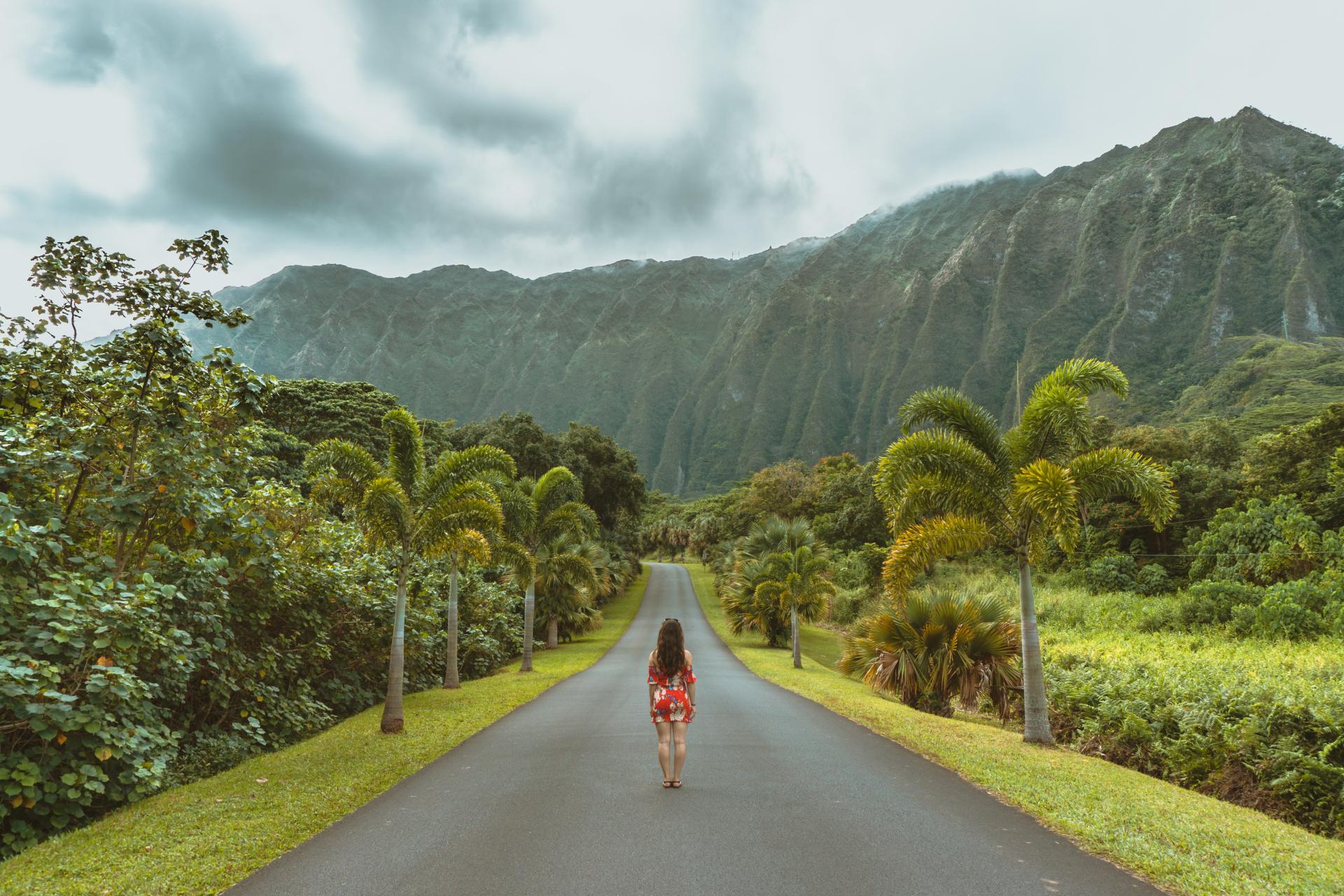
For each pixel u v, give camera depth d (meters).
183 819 6.91
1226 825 6.77
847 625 54.69
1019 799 7.40
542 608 40.00
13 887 5.18
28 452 9.05
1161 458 60.34
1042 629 36.19
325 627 16.08
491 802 7.37
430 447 55.19
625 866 5.29
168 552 10.57
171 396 10.33
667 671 7.89
